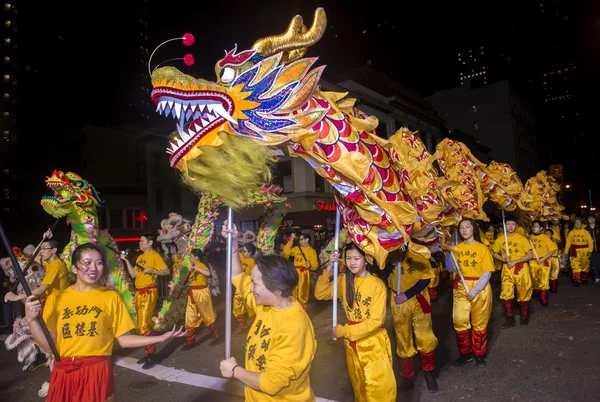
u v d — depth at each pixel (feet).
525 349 20.03
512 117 151.74
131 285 21.94
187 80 9.81
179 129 9.93
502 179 25.43
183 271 23.02
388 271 16.02
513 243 24.49
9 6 148.15
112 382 10.44
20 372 21.29
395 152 13.51
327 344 22.95
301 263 32.53
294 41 10.59
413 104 101.96
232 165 9.65
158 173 104.68
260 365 8.19
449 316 27.78
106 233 22.04
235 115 9.97
